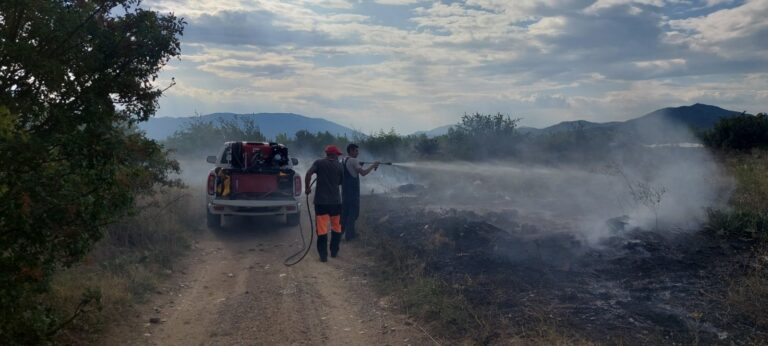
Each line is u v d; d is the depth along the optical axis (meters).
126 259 8.06
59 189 3.97
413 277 7.46
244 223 12.83
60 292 5.88
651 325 5.40
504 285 6.71
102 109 4.88
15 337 4.14
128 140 4.80
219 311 6.65
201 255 9.64
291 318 6.42
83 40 4.93
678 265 6.95
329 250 9.92
